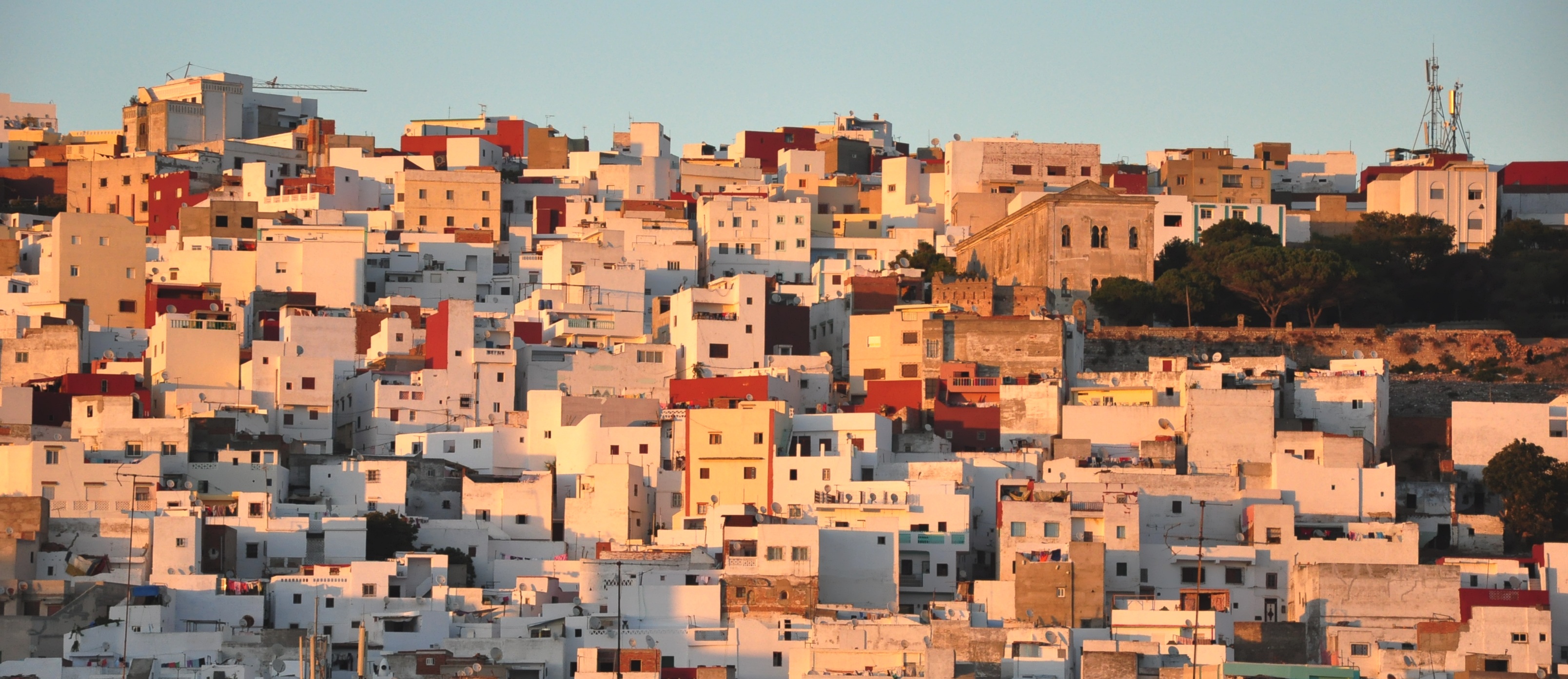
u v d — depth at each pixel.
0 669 164.25
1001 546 195.50
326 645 175.12
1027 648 171.88
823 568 197.50
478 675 171.12
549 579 193.50
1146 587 193.12
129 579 182.00
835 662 174.50
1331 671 162.00
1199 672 164.62
